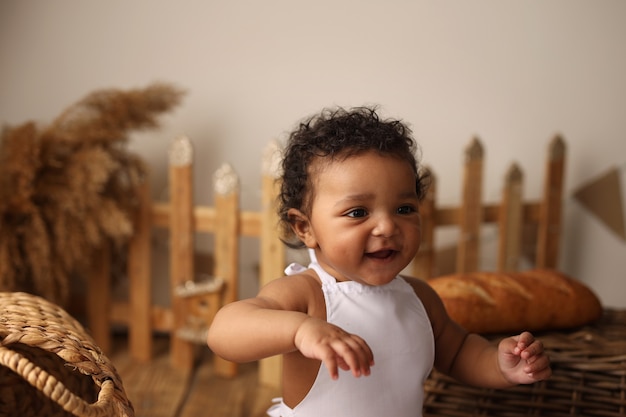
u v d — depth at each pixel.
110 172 2.23
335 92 2.55
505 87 2.52
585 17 2.46
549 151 2.42
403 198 0.99
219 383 2.37
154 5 2.54
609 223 2.57
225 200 2.32
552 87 2.51
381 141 1.00
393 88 2.54
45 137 2.17
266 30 2.53
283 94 2.56
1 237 2.10
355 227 0.98
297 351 1.03
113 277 2.56
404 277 1.18
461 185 2.58
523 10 2.48
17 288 2.17
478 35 2.50
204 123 2.60
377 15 2.50
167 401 2.21
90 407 0.85
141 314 2.48
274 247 2.29
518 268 2.49
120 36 2.57
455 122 2.55
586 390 1.26
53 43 2.59
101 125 2.25
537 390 1.28
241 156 2.61
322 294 1.05
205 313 2.38
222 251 2.36
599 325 1.53
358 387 1.02
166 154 2.62
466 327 1.41
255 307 0.97
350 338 0.85
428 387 1.30
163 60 2.58
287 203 1.10
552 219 2.49
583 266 2.61
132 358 2.53
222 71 2.57
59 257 2.20
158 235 2.69
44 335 0.99
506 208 2.44
